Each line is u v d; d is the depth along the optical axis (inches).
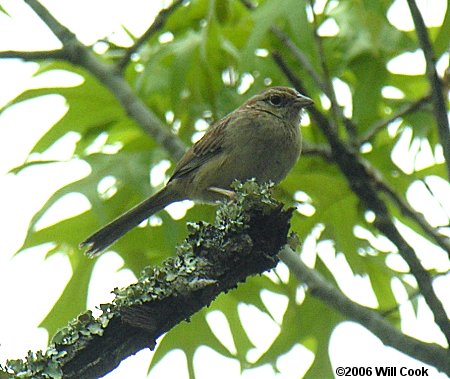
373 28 385.7
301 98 410.9
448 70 397.4
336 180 449.1
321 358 442.6
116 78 437.1
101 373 225.8
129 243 455.8
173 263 241.9
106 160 440.8
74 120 478.0
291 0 374.9
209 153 411.5
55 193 418.6
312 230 453.7
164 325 231.5
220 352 455.8
